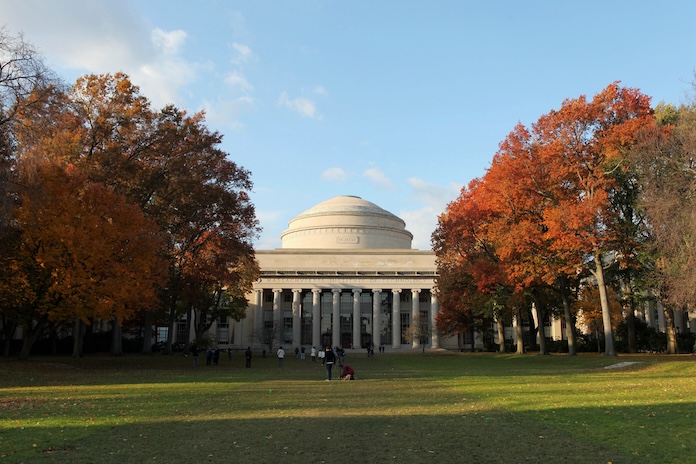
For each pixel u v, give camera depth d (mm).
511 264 50812
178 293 53906
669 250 35969
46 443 13031
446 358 68688
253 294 114812
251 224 57531
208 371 42406
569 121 47031
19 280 39062
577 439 13172
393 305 112062
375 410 18562
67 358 53031
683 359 43469
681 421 15305
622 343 68750
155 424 15727
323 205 134750
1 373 34469
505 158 49594
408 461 11352
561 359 50938
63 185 38531
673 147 36906
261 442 13188
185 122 51594
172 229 52156
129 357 58969
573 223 43094
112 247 39688
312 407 19484
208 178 52781
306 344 115875
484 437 13555
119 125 46750
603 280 48656
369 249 120438
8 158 32875
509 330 114438
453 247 61875
